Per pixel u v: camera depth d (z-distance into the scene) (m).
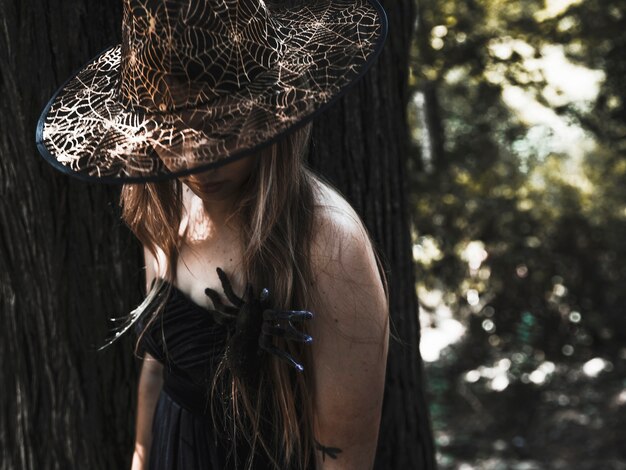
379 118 2.29
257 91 1.28
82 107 1.43
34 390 2.21
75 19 2.03
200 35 1.26
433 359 8.25
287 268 1.36
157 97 1.30
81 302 2.16
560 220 8.84
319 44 1.34
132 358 2.22
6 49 1.98
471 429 6.96
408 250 2.39
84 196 2.12
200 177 1.33
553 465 6.23
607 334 8.71
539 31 6.14
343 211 1.39
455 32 5.89
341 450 1.47
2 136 2.04
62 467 2.23
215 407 1.54
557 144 8.88
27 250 2.13
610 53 7.29
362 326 1.39
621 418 6.85
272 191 1.35
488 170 7.71
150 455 1.70
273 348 1.35
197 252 1.49
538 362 8.04
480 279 8.45
